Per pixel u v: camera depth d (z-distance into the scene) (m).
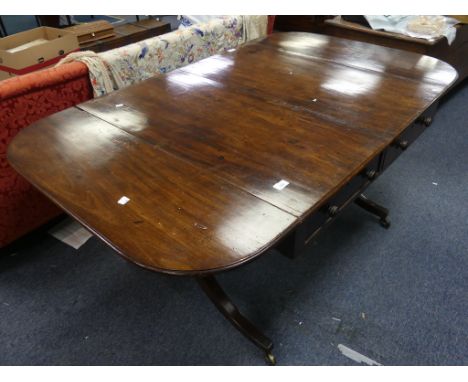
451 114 2.54
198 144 0.98
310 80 1.33
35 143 1.00
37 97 1.37
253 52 1.60
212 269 0.65
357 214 1.75
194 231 0.72
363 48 1.61
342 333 1.27
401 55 1.51
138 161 0.92
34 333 1.30
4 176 1.40
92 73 1.51
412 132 1.16
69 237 1.67
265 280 1.46
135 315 1.35
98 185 0.85
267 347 1.17
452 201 1.80
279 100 1.20
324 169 0.88
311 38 1.75
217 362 1.21
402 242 1.60
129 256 0.67
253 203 0.78
